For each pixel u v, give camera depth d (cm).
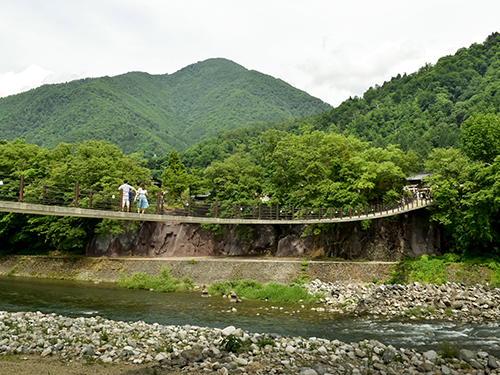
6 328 1720
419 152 11031
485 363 1513
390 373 1388
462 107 14125
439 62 18988
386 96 18925
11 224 5081
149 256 4884
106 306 2802
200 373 1264
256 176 4828
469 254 3800
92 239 4925
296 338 1822
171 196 5828
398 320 2500
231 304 2984
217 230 4906
